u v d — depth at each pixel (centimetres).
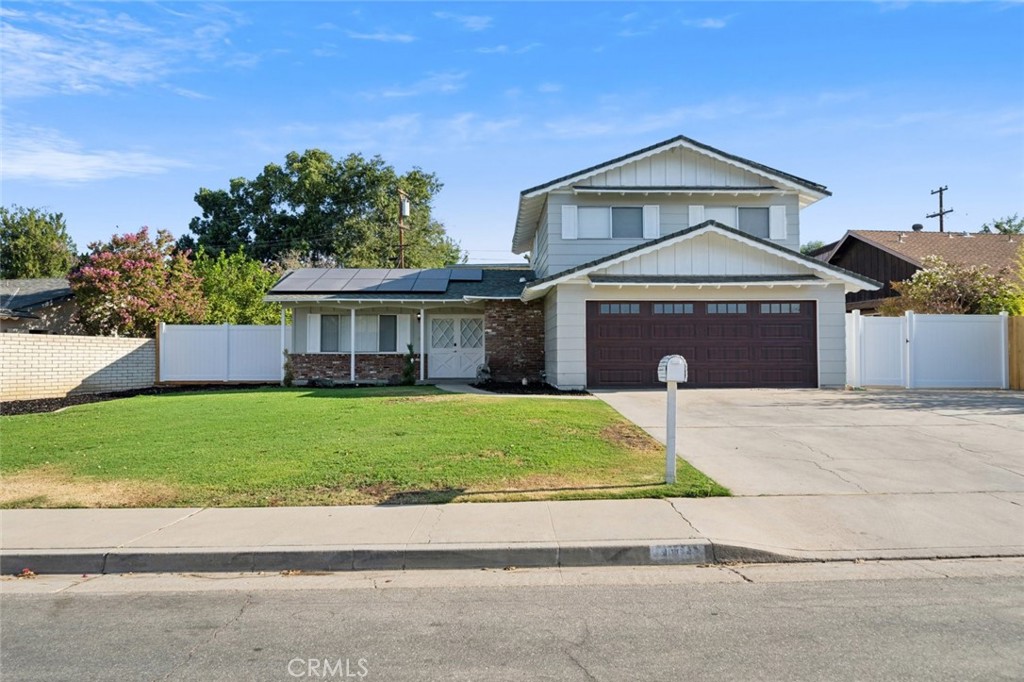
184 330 2136
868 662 405
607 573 581
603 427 1105
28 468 908
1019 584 541
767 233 2017
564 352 1706
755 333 1714
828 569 580
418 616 488
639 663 407
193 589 551
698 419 1220
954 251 2881
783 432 1105
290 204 4650
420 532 645
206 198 4728
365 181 4506
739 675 389
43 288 2866
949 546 620
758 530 655
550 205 2000
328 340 2158
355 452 941
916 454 959
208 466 888
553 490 783
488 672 397
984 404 1398
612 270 1705
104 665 414
